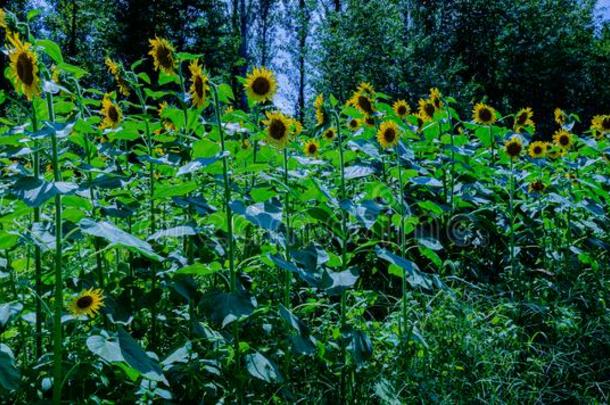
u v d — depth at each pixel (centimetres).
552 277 421
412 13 2106
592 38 2981
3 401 210
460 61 2016
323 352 277
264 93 286
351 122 518
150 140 328
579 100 2378
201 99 280
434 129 498
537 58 2200
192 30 2384
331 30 2050
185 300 288
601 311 376
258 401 256
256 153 318
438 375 294
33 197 183
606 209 579
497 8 2098
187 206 303
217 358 254
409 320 339
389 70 1842
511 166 436
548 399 300
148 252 199
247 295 238
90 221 198
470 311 335
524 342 331
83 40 2902
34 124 237
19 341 269
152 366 199
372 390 280
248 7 3198
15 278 282
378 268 416
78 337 207
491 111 482
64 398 221
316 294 364
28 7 1680
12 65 208
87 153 291
